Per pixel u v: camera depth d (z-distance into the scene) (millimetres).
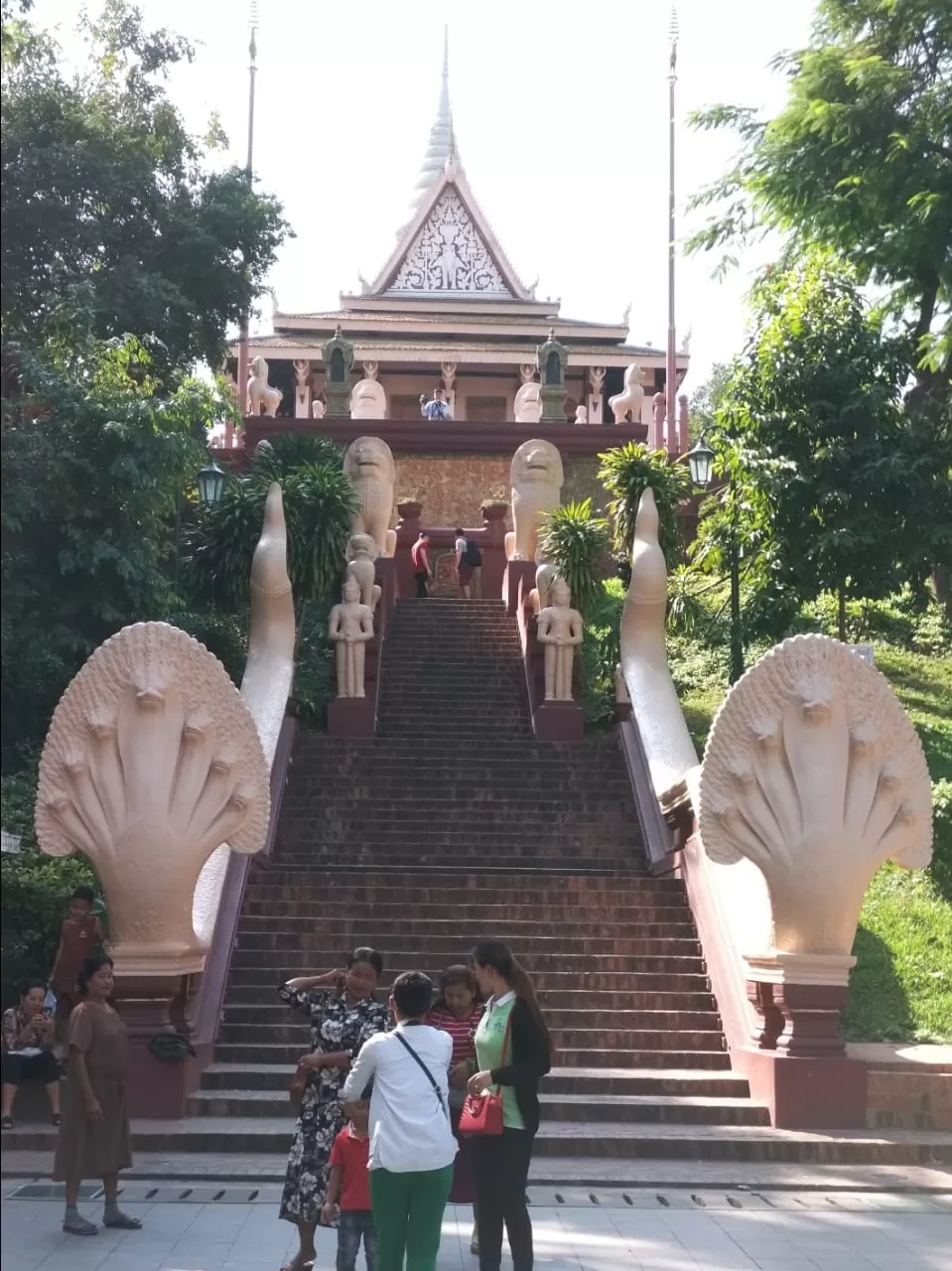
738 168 21125
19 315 14742
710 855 10961
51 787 10680
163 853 10609
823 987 10797
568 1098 10695
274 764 16172
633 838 16062
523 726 19250
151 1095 10430
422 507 29672
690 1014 12109
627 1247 7535
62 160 15422
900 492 19641
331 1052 6754
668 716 17156
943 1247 7629
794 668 10875
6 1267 6973
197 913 11984
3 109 14102
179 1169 9281
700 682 22391
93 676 10711
